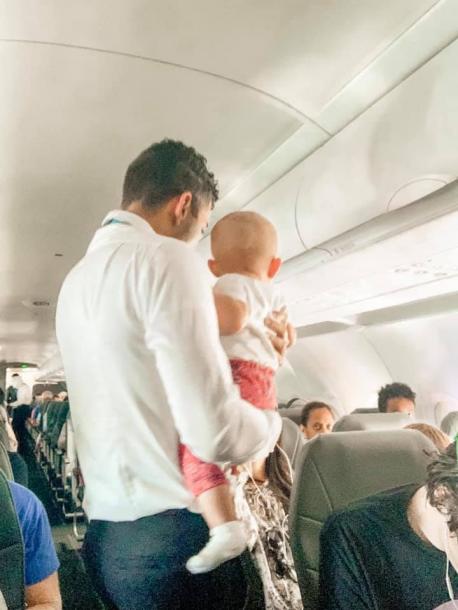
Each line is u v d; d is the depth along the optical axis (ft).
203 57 6.81
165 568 3.99
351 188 8.18
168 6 5.92
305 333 17.03
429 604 5.91
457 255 8.63
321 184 8.70
